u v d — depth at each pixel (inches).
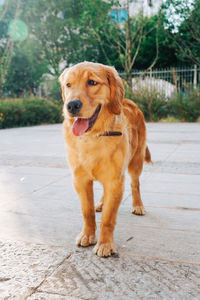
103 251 91.2
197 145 296.7
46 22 916.0
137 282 76.2
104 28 749.3
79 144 96.2
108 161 96.1
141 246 97.8
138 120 135.0
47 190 160.1
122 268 83.4
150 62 938.1
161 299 69.2
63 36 949.2
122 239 103.7
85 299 69.6
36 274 80.0
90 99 93.4
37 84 961.5
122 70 941.2
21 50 890.1
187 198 144.4
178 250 94.3
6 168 212.2
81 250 95.1
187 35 784.9
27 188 164.2
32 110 593.0
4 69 746.8
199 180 173.9
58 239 103.0
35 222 118.0
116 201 98.3
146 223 117.4
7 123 541.3
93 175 98.7
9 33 847.7
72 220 120.0
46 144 322.0
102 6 716.7
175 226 113.5
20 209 132.2
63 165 219.0
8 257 89.4
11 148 297.6
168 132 412.5
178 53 870.4
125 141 100.7
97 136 94.8
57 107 660.7
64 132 101.0
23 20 884.6
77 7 930.7
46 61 949.2
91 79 94.3
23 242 100.1
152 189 159.8
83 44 954.7
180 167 206.1
